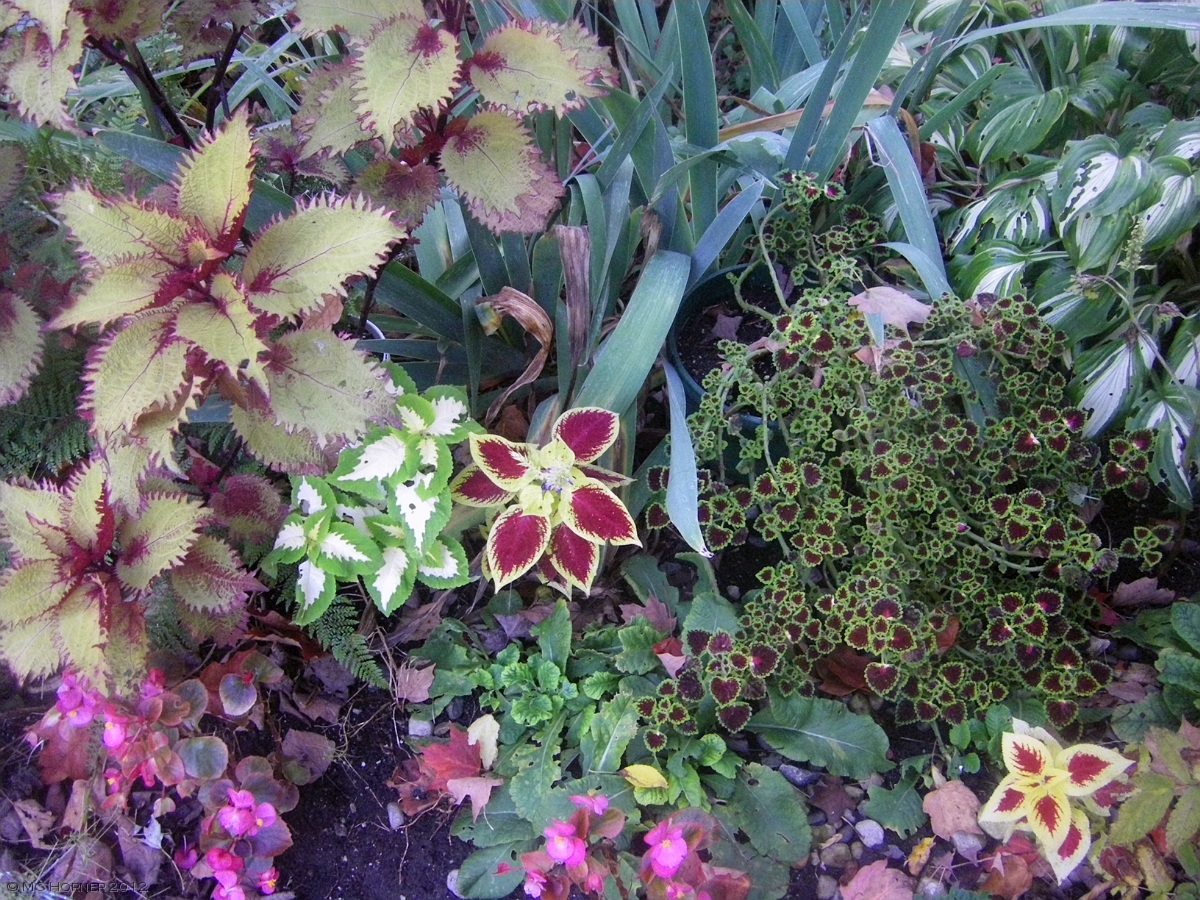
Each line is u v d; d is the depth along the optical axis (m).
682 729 0.68
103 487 0.61
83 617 0.58
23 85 0.53
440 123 0.62
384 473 0.67
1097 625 0.74
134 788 0.69
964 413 0.75
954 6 0.88
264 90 0.91
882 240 0.84
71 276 0.70
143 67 0.66
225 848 0.63
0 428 0.70
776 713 0.69
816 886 0.65
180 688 0.67
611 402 0.69
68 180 0.73
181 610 0.65
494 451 0.69
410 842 0.68
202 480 0.73
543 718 0.70
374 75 0.54
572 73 0.58
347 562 0.68
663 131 0.74
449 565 0.70
